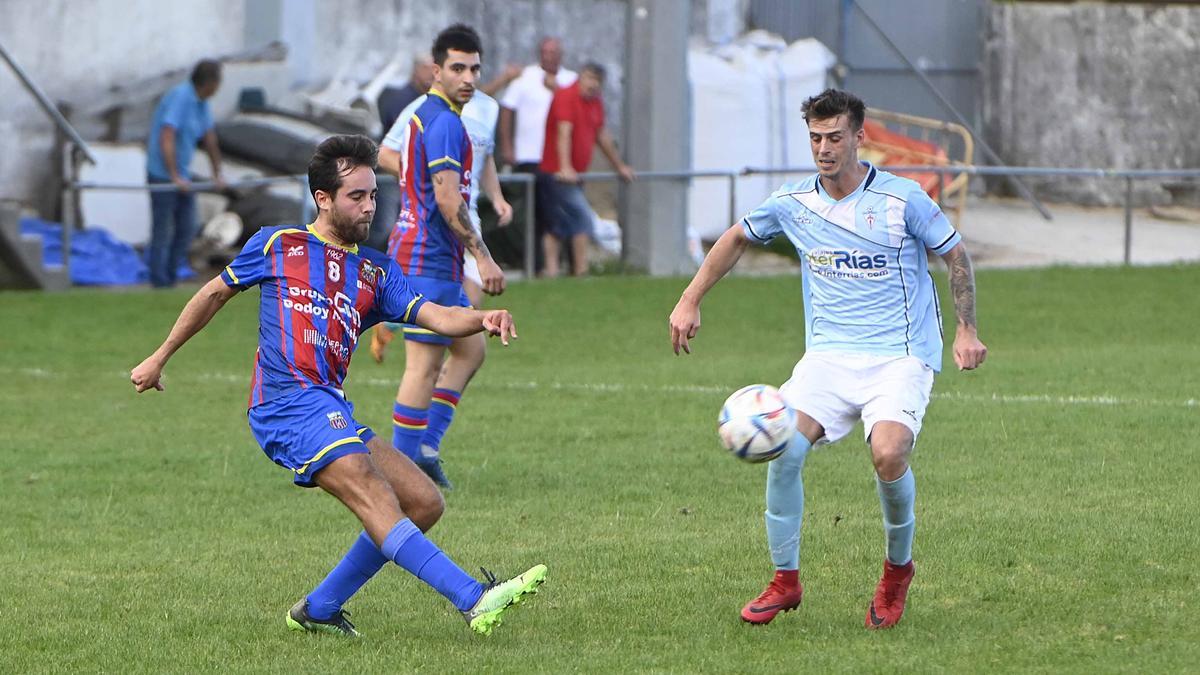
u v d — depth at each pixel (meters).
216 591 21.45
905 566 18.97
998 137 81.94
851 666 17.23
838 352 19.30
